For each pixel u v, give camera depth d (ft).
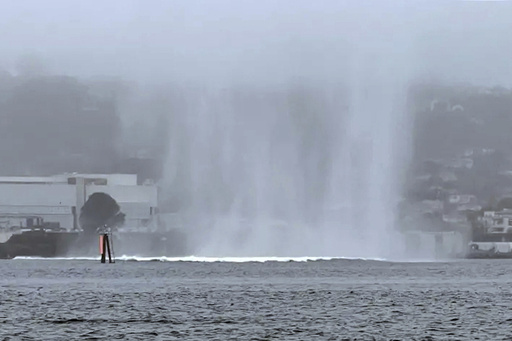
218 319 403.13
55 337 346.13
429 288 599.98
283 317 411.34
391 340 337.93
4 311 436.76
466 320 397.19
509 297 517.14
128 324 385.50
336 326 378.73
